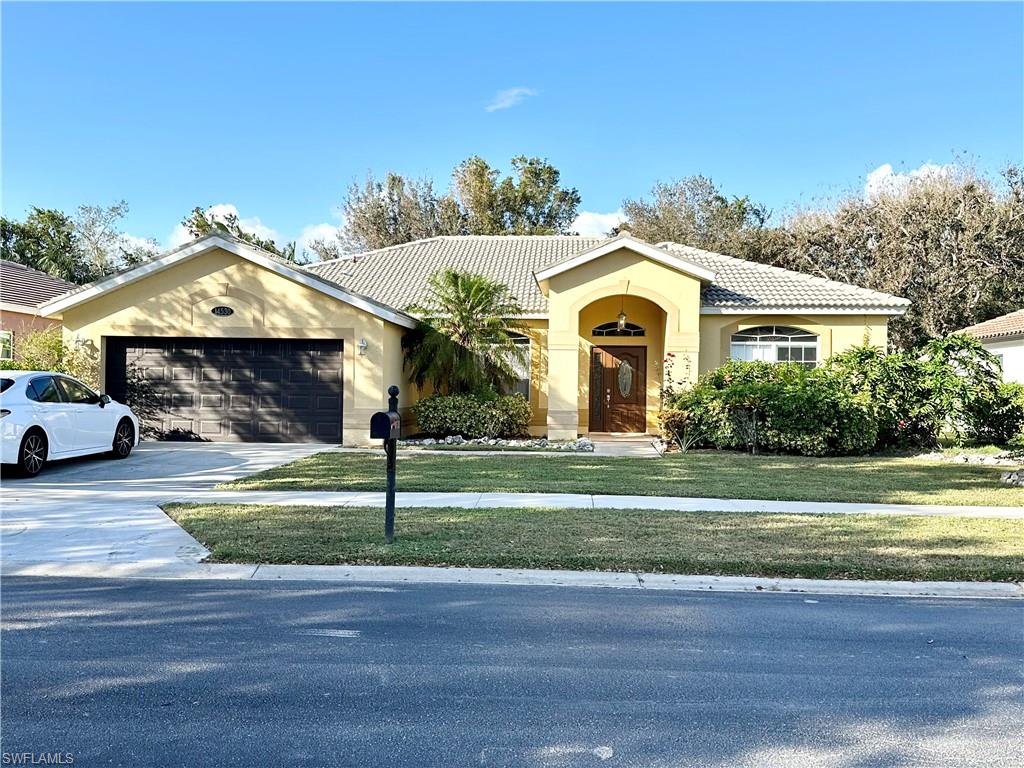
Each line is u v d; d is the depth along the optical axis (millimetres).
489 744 3963
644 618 6113
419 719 4238
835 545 8188
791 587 7023
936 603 6648
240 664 5023
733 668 5059
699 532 8711
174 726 4121
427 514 9555
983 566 7367
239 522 9016
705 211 44344
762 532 8758
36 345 17547
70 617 5980
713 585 7070
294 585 6957
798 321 20297
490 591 6828
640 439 20453
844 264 36938
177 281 17688
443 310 19391
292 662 5070
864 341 19250
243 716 4254
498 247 27094
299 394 17797
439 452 16578
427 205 47656
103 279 17484
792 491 11664
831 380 17203
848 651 5414
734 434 17031
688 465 14688
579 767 3736
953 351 18281
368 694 4566
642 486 11914
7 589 6766
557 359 19156
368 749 3893
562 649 5379
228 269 17656
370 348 17531
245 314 17609
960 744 4008
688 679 4859
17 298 25953
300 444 17656
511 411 19125
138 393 17969
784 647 5477
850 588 7031
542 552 7719
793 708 4441
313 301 17578
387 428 7977
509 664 5078
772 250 38656
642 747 3943
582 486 11812
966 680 4895
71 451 13375
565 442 18453
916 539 8492
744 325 20359
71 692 4551
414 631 5727
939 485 12383
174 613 6105
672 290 19094
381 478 12469
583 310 21578
